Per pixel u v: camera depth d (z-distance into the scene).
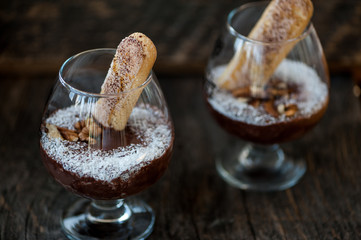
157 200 0.53
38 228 0.50
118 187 0.45
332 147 0.58
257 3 0.54
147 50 0.44
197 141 0.59
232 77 0.52
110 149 0.45
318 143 0.59
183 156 0.57
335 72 0.66
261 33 0.50
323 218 0.52
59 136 0.45
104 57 0.48
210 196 0.54
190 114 0.61
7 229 0.50
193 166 0.56
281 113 0.50
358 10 0.70
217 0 0.70
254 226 0.51
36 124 0.59
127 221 0.51
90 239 0.50
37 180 0.54
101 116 0.45
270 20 0.50
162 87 0.64
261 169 0.57
